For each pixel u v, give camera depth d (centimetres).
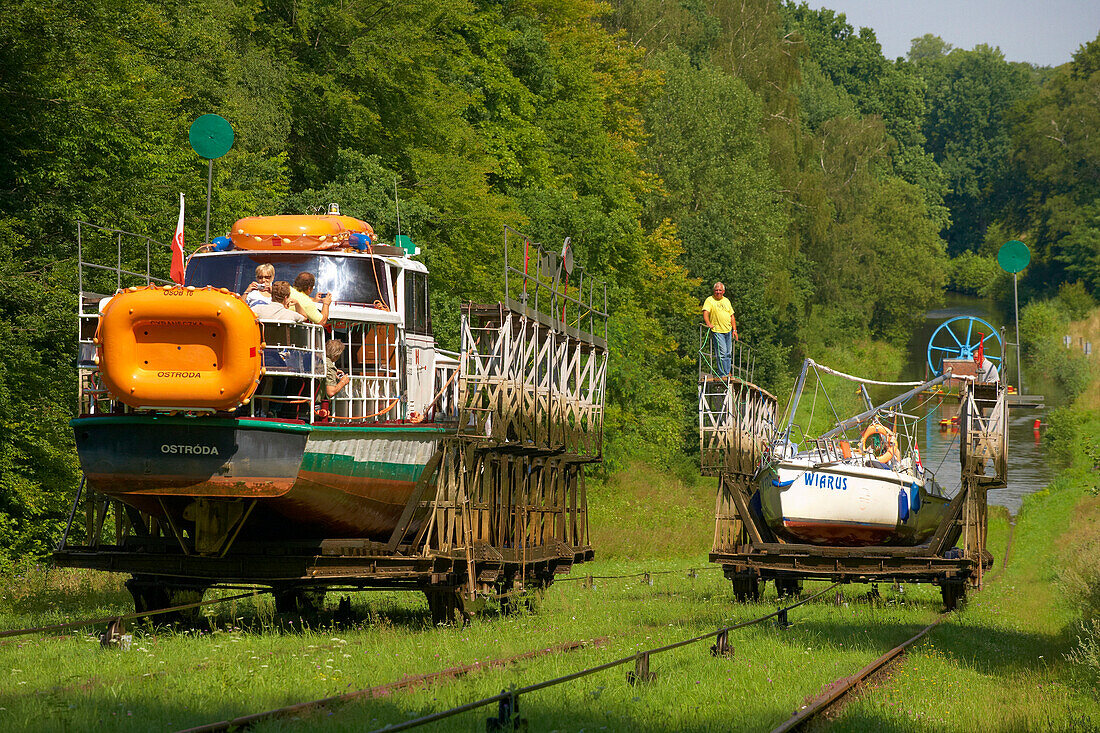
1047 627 3659
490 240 8269
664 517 8194
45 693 1812
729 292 14112
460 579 3006
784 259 16438
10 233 4591
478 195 8150
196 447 2355
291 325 2398
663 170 14225
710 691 2111
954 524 3981
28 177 4834
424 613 3347
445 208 8006
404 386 2877
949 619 3606
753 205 14588
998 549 7531
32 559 4241
